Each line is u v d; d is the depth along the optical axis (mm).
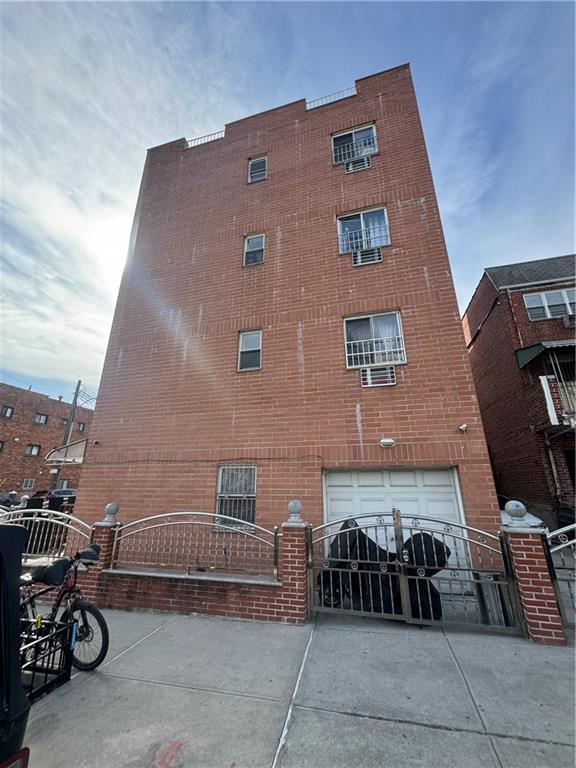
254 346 8664
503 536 4535
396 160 8930
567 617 4766
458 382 6793
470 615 5078
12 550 2109
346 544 5352
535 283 12633
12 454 23734
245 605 4945
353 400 7289
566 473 10562
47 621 3453
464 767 2203
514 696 2938
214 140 11438
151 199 11500
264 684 3219
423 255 7887
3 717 1803
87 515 8188
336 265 8492
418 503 6527
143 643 4117
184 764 2268
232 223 10062
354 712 2773
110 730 2607
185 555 7129
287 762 2268
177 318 9531
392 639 4156
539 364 11492
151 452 8359
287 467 7234
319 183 9492
